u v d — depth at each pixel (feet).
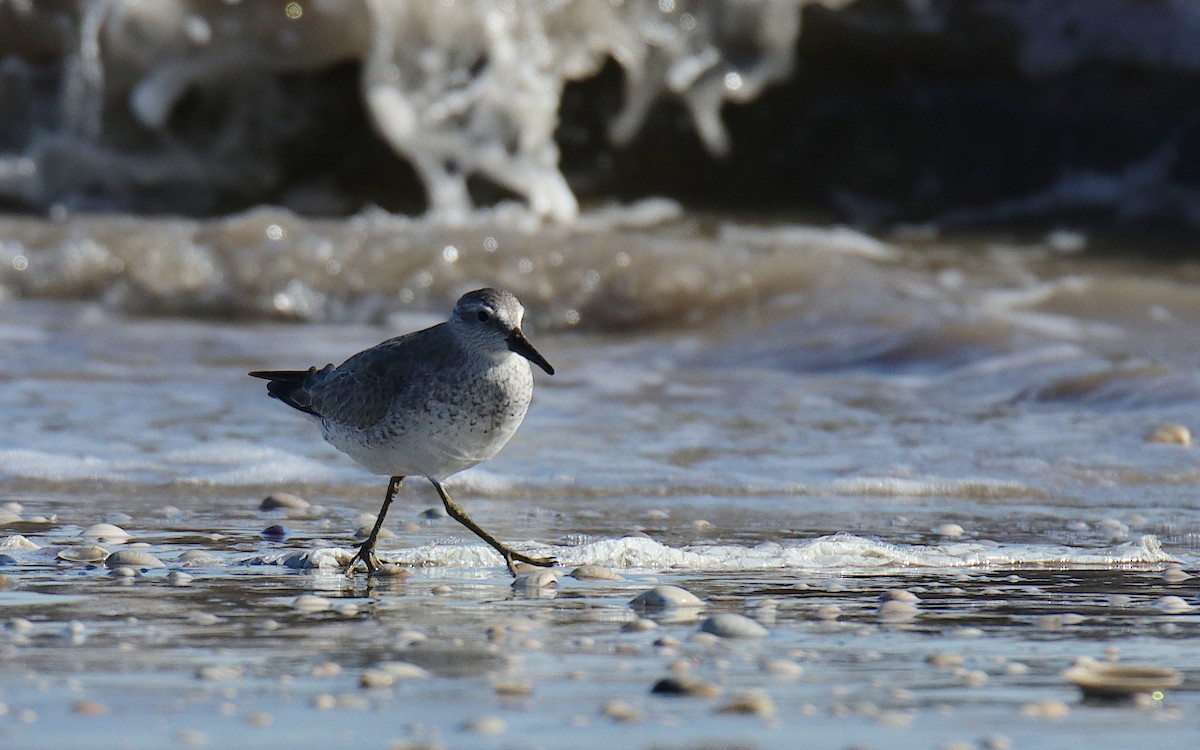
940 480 34.60
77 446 36.55
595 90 75.15
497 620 22.31
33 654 19.76
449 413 25.91
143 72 72.02
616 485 34.09
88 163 73.56
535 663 19.65
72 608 22.66
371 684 18.39
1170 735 16.56
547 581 24.98
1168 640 21.33
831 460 36.91
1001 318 53.93
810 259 59.31
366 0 69.67
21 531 28.84
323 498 32.99
